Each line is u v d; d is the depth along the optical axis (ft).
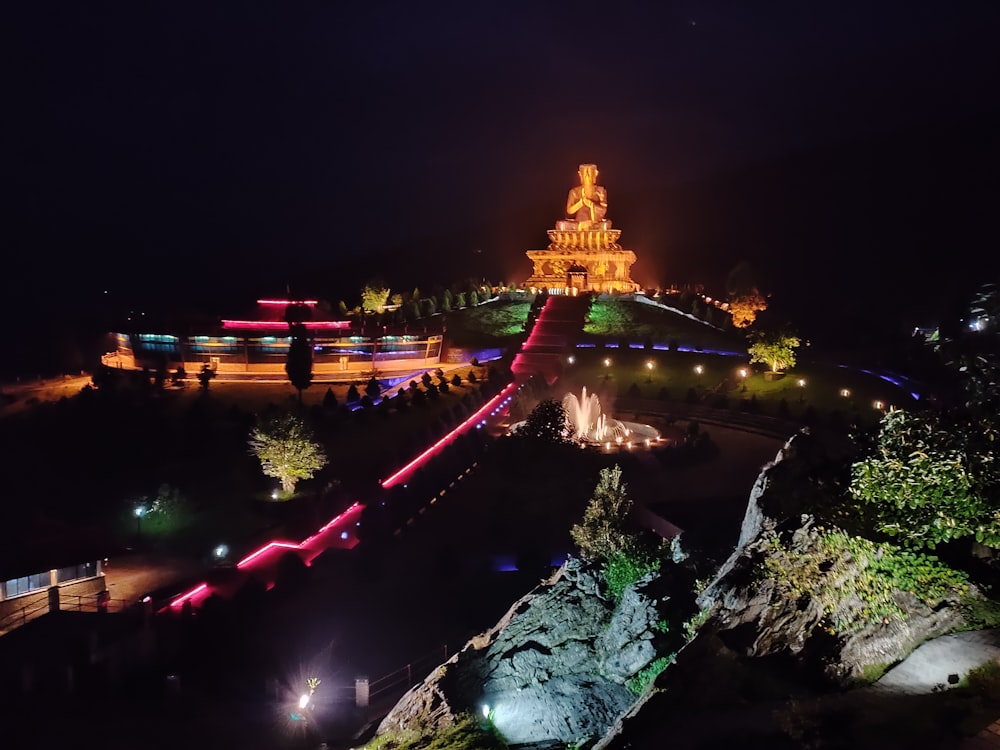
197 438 208.64
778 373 243.81
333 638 113.09
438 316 344.90
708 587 68.80
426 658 105.19
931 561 63.00
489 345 310.04
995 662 53.31
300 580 129.59
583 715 74.79
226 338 286.05
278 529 156.56
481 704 80.59
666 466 176.86
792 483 70.90
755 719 54.60
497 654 85.10
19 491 178.29
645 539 93.25
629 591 80.07
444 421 216.54
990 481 57.36
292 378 249.96
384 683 100.07
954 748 47.11
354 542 152.66
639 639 75.10
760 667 59.36
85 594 134.10
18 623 124.57
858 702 54.39
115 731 92.27
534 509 156.25
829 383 233.35
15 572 127.03
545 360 283.79
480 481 172.45
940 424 62.69
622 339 300.81
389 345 296.71
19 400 254.06
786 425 203.82
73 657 111.24
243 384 271.69
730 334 301.02
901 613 60.39
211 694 101.14
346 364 291.38
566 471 170.71
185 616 121.49
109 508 171.01
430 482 168.45
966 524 58.75
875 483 62.23
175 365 289.53
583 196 389.60
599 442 197.77
